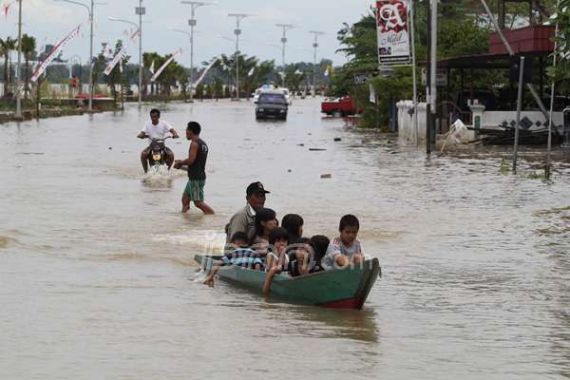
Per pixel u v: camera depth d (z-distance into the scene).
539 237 39.72
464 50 114.31
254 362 21.83
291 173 65.25
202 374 20.83
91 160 73.88
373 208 47.38
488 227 42.03
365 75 131.62
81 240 37.62
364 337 24.41
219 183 58.53
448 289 30.30
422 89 116.38
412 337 24.55
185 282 30.67
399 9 90.56
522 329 25.58
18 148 85.69
